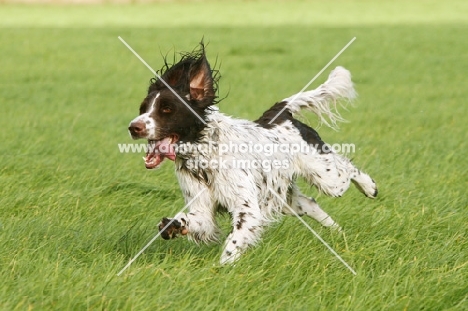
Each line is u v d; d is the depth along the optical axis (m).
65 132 17.70
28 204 10.44
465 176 13.04
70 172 12.77
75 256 8.42
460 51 36.62
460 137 17.31
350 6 63.22
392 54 35.81
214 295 7.23
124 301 6.96
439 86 27.41
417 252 8.59
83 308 6.87
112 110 22.58
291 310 7.00
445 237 9.20
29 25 48.88
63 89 26.84
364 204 10.86
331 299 7.39
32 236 8.96
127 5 65.88
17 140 16.06
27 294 7.07
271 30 45.44
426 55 35.56
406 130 18.41
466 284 7.67
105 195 11.24
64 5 65.69
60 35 43.09
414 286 7.60
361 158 14.47
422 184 12.28
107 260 8.18
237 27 47.19
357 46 38.25
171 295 7.08
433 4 63.62
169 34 43.44
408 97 24.92
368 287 7.55
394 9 59.78
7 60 34.03
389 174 13.11
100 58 35.06
